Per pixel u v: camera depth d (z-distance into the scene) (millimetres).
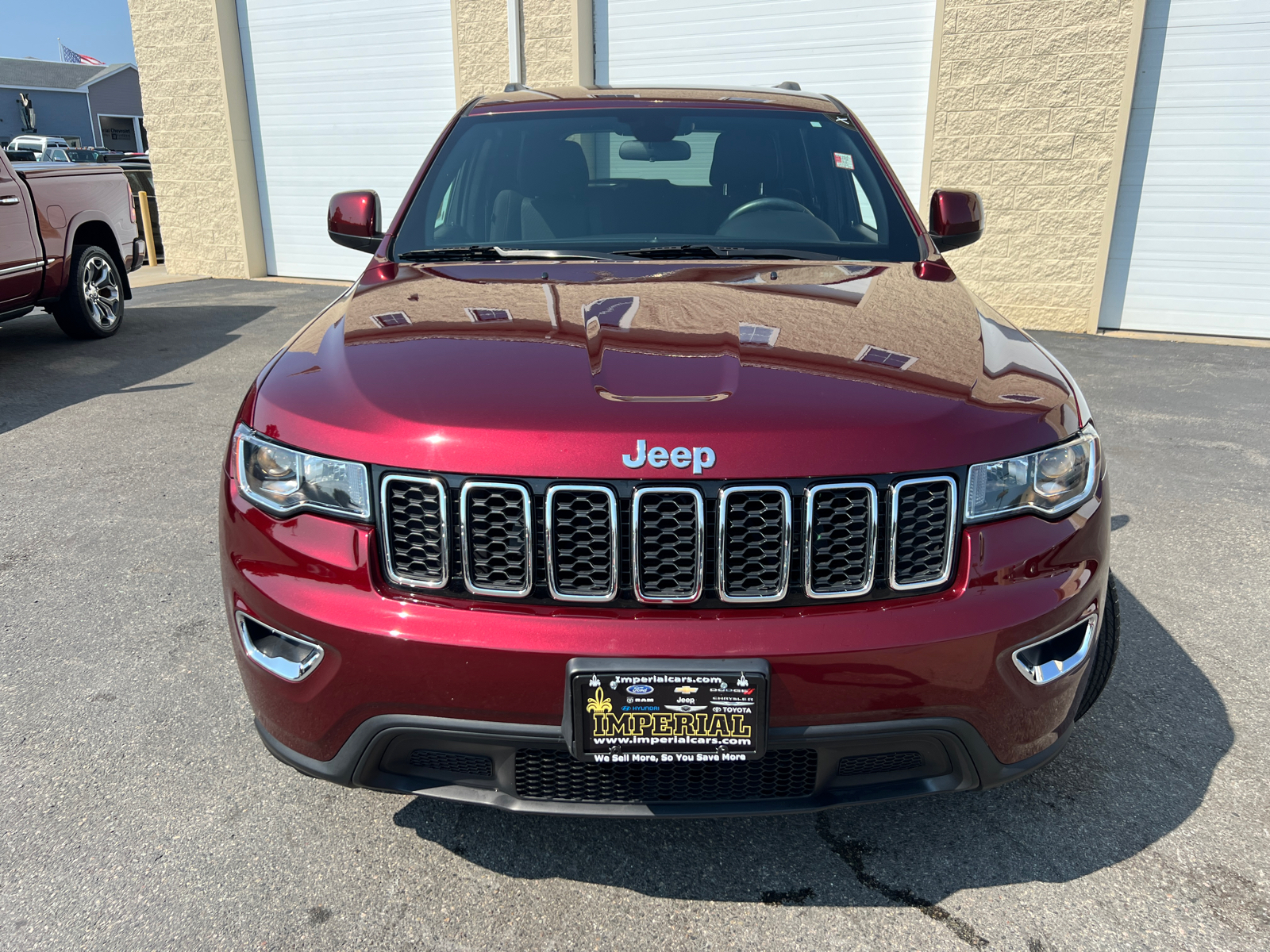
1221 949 1763
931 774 1774
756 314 2072
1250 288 8156
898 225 2857
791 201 2904
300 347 2107
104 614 3105
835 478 1612
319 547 1708
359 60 11258
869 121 9070
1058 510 1764
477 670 1606
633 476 1580
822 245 2742
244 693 2654
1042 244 8562
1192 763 2334
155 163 12492
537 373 1778
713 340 1904
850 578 1659
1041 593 1706
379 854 2020
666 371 1768
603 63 10031
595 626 1598
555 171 2975
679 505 1600
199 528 3850
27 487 4324
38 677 2723
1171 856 2010
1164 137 8070
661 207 2883
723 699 1577
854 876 1953
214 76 11797
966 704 1669
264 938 1791
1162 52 7895
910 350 1918
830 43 9031
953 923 1825
